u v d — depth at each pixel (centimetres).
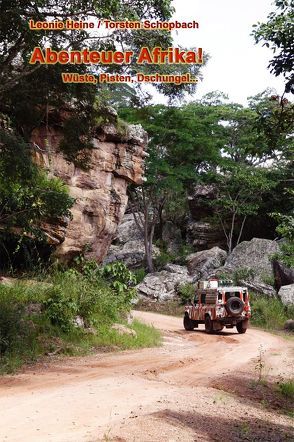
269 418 939
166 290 3953
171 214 5422
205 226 4875
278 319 3203
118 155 2533
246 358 1653
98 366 1288
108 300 1903
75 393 931
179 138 4066
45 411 789
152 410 830
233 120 4847
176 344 1939
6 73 1491
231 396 1063
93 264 2255
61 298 1688
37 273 2083
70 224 2259
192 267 4378
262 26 866
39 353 1387
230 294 2534
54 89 1565
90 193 2375
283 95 921
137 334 1842
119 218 2605
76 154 1902
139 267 4762
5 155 1411
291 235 1633
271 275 3875
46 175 2125
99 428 703
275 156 4512
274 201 4594
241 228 4581
